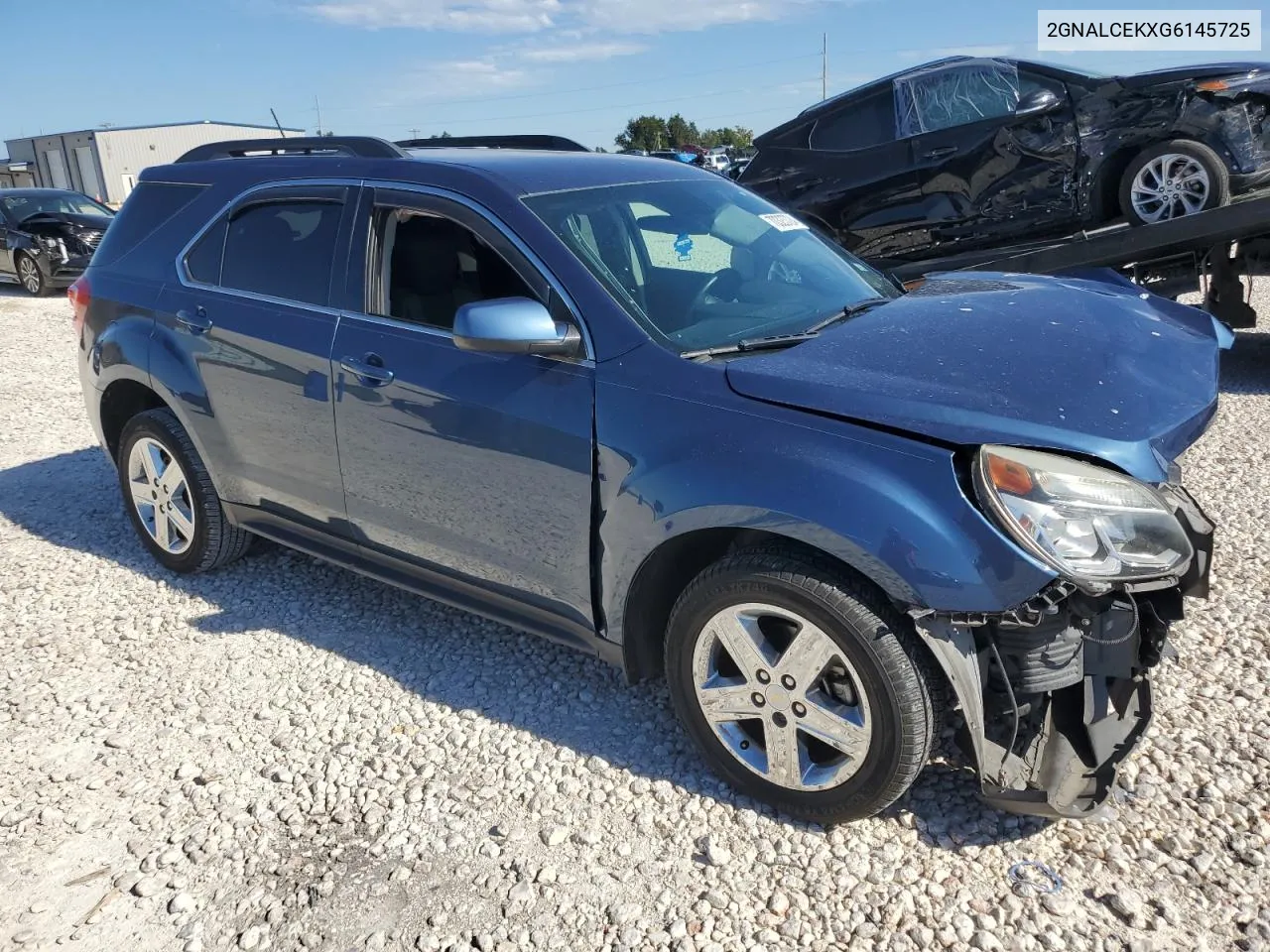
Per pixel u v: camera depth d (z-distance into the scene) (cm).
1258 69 667
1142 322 303
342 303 349
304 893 254
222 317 385
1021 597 228
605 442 279
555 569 304
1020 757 255
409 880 258
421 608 412
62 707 344
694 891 250
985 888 246
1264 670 329
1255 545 425
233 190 397
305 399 357
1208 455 546
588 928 240
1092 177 719
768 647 268
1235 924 231
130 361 421
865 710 250
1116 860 251
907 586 233
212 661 372
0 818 286
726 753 281
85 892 257
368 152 361
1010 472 229
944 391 246
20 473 612
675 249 329
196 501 422
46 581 448
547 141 429
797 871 255
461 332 276
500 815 281
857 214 811
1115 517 230
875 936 234
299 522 388
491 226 311
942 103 759
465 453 312
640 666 299
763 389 258
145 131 5106
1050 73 720
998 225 760
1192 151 677
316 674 361
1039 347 271
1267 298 964
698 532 270
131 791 297
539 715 330
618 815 279
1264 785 275
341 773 304
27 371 923
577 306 292
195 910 250
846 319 313
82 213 1571
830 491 240
